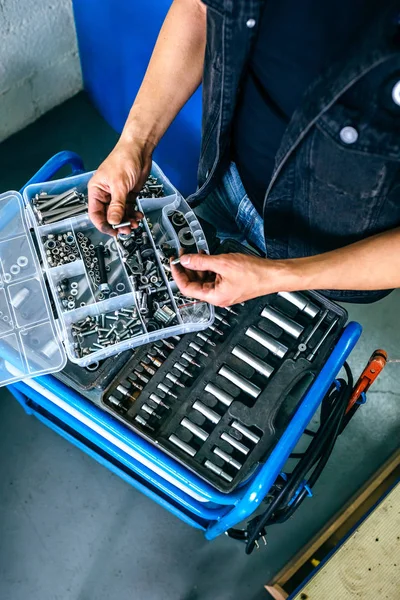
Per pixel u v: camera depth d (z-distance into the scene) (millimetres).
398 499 1910
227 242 1488
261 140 1174
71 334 1470
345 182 1037
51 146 2600
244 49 980
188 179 2344
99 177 1297
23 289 1506
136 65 2062
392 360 2354
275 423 1361
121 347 1375
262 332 1425
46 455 2113
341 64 858
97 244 1574
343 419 1571
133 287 1478
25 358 1390
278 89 1026
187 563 2021
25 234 1530
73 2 2148
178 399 1384
